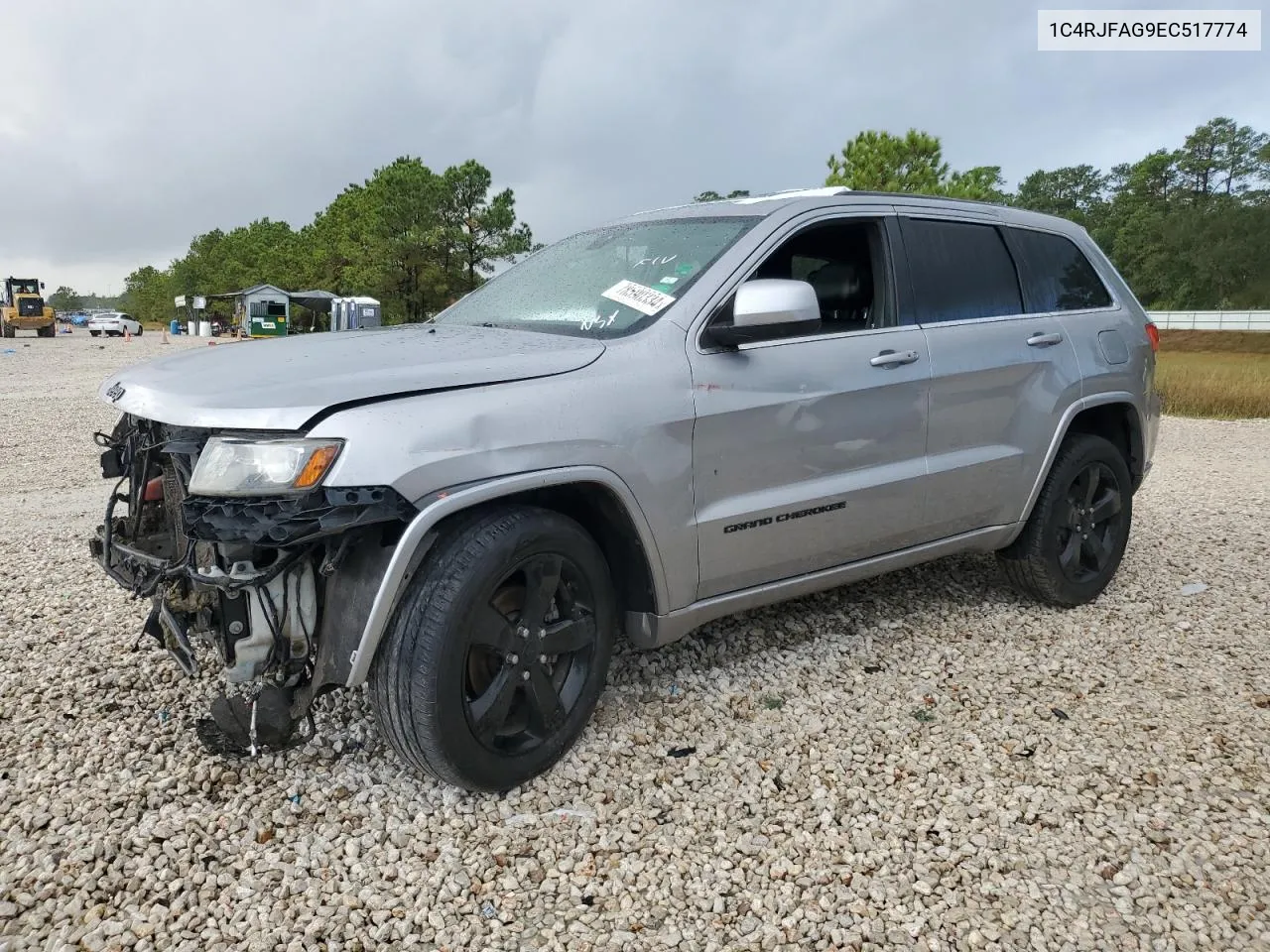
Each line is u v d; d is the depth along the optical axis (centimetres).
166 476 291
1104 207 9531
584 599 293
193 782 283
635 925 226
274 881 240
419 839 258
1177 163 8281
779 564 338
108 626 411
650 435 290
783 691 353
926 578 492
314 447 236
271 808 271
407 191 4816
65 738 309
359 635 248
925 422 370
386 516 240
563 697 294
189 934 220
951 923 227
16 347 3659
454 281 5025
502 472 257
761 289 296
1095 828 265
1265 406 1573
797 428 330
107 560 306
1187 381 1691
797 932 224
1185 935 222
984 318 401
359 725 320
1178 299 6938
